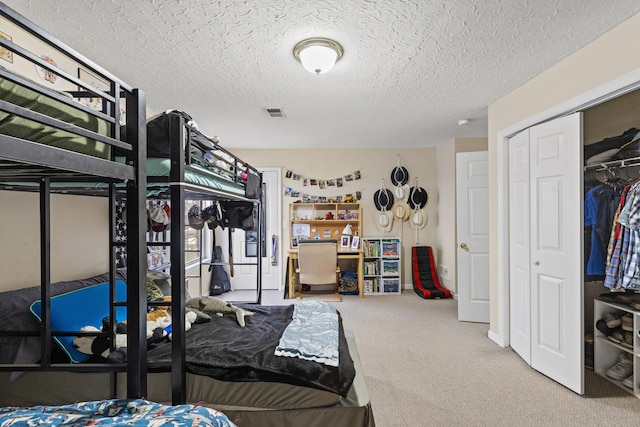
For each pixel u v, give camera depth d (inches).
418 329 143.6
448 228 202.4
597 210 101.4
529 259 107.7
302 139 194.5
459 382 97.3
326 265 192.4
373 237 216.7
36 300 68.4
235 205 131.2
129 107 50.6
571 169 91.0
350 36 81.4
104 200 103.9
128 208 51.1
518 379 98.9
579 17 73.7
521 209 112.7
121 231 108.9
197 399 62.6
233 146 214.4
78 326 65.3
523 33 80.1
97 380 63.2
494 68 99.2
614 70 78.4
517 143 115.0
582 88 87.3
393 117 149.6
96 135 40.6
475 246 153.4
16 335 57.2
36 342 61.9
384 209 221.1
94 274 100.0
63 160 35.2
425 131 176.4
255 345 72.7
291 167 222.5
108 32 78.0
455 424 77.4
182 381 60.6
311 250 189.5
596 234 101.4
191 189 68.6
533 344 105.7
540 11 71.4
